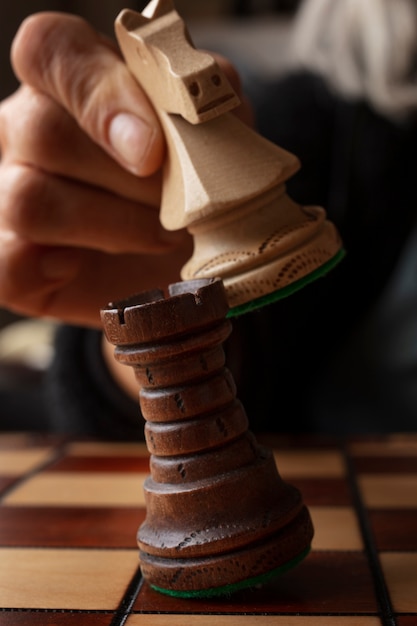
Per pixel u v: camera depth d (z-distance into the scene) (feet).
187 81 0.94
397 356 1.93
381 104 2.06
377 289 2.16
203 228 0.98
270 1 3.65
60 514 1.21
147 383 0.93
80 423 1.79
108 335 0.93
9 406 2.23
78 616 0.94
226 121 0.98
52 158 1.17
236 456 0.94
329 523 1.14
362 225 2.11
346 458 1.41
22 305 1.39
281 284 0.95
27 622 0.93
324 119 2.09
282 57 3.28
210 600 0.96
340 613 0.92
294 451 1.46
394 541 1.08
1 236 1.27
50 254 1.28
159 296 1.00
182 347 0.91
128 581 1.01
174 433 0.94
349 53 2.12
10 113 1.19
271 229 0.96
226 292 0.95
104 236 1.22
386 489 1.25
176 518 0.94
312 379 2.08
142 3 3.84
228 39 3.36
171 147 1.00
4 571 1.04
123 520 1.18
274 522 0.93
